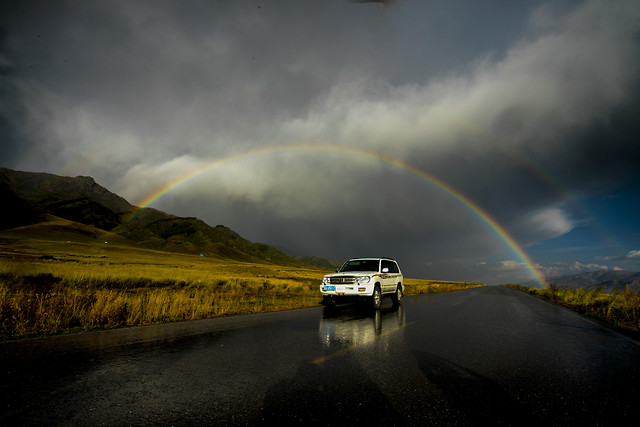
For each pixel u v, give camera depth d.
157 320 8.81
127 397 3.41
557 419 3.06
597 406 3.38
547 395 3.67
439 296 21.06
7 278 17.52
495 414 3.13
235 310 11.04
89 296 9.96
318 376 4.16
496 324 8.94
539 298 21.67
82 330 7.09
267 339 6.41
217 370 4.38
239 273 55.50
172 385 3.79
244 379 4.02
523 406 3.35
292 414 3.04
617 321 10.30
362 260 14.20
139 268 41.53
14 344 5.60
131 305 9.35
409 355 5.30
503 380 4.16
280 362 4.80
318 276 64.88
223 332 7.12
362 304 14.89
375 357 5.14
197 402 3.31
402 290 15.73
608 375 4.47
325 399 3.42
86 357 4.90
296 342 6.17
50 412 3.00
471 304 15.09
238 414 3.03
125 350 5.38
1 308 7.69
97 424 2.79
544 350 5.91
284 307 12.63
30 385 3.67
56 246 104.38
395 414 3.08
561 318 10.62
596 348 6.19
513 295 23.89
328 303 12.40
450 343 6.30
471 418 3.03
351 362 4.84
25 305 8.24
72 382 3.81
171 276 27.67
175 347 5.65
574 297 18.20
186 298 11.60
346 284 12.12
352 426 2.81
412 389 3.76
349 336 6.84
